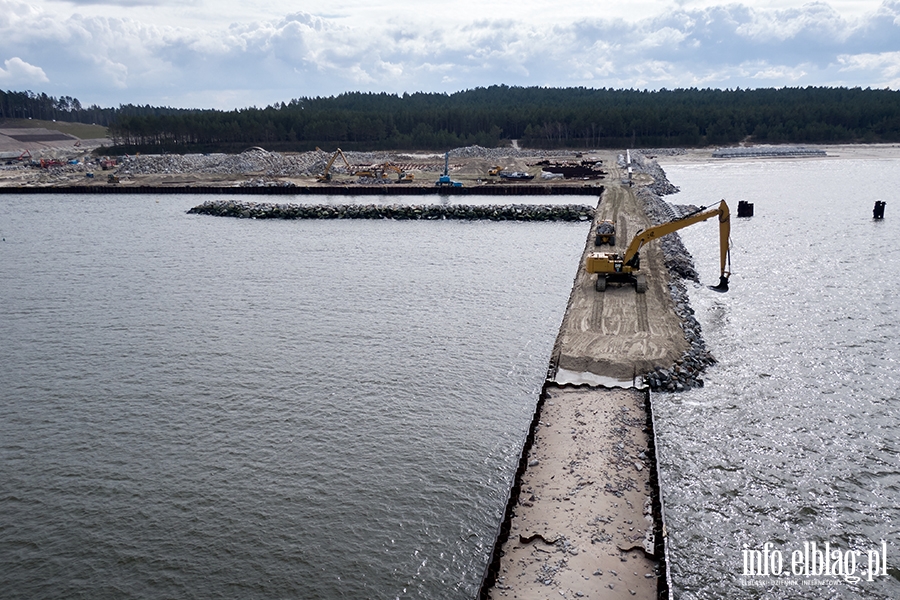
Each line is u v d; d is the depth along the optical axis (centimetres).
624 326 5438
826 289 6656
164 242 10100
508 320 6088
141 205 14325
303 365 5128
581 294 6412
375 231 10800
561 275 7631
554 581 2659
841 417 4122
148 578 2948
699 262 7950
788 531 3142
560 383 4503
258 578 2927
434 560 3025
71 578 2962
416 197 14712
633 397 4247
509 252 8925
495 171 16738
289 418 4300
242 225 11600
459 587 2875
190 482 3622
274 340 5681
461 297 6812
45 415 4425
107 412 4453
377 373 4947
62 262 8812
